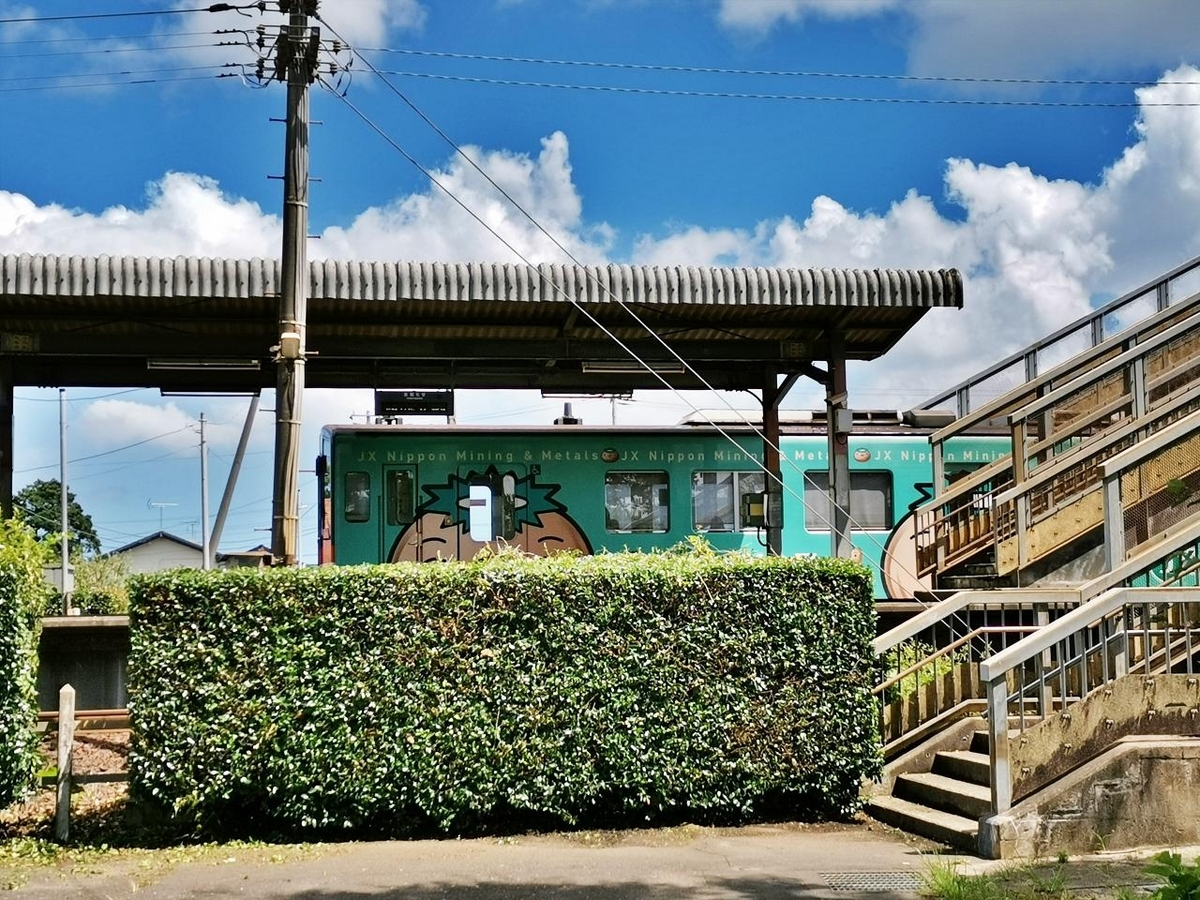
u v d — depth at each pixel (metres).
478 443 20.53
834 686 10.19
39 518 63.84
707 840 9.49
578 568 9.93
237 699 9.24
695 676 9.92
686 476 21.02
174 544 77.50
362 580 9.47
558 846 9.27
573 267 15.79
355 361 19.55
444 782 9.45
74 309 16.30
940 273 16.34
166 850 9.05
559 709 9.66
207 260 15.06
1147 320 14.48
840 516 17.70
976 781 10.04
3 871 8.44
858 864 8.56
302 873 8.40
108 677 14.54
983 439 21.58
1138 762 8.88
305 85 12.44
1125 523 12.57
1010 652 8.94
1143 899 6.79
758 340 18.25
